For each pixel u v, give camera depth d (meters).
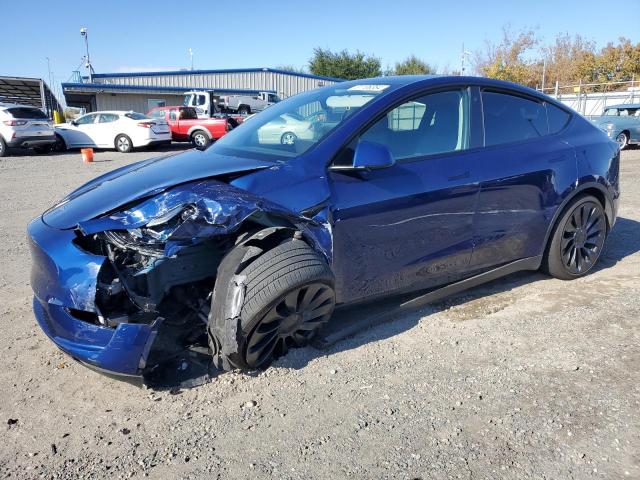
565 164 3.98
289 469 2.21
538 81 45.34
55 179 11.41
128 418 2.56
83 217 2.74
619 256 4.91
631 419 2.50
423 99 3.46
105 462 2.27
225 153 3.43
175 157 3.61
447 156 3.45
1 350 3.24
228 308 2.61
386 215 3.10
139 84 39.19
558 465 2.21
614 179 4.38
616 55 43.09
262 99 31.69
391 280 3.27
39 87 35.19
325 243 2.90
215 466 2.23
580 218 4.16
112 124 19.36
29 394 2.77
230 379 2.85
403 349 3.17
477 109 3.68
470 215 3.49
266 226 2.85
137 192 2.83
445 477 2.15
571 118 4.34
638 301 3.83
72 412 2.62
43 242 2.72
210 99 25.22
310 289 2.75
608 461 2.23
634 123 16.81
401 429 2.45
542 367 2.97
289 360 3.00
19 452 2.33
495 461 2.24
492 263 3.78
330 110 3.43
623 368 2.94
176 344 2.87
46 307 2.71
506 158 3.67
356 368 2.96
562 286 4.16
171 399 2.70
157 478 2.17
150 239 2.54
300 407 2.62
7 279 4.59
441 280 3.57
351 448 2.33
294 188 2.86
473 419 2.52
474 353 3.12
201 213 2.52
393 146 3.29
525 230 3.84
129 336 2.49
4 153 17.59
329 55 55.25
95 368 2.59
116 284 2.62
